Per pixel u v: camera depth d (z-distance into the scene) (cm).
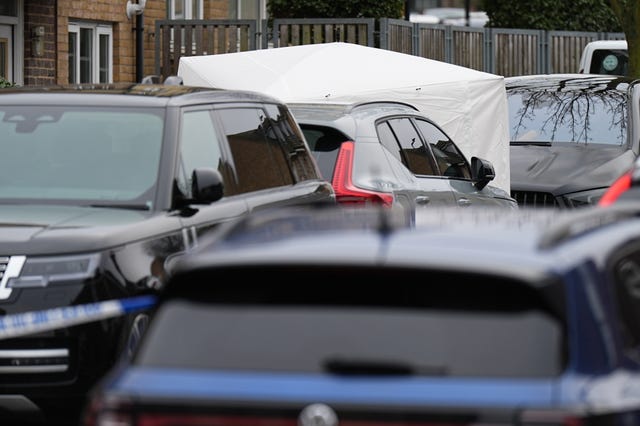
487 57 6956
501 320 1129
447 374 1113
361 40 5978
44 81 5675
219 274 1184
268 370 1141
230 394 1126
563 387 1101
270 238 1265
